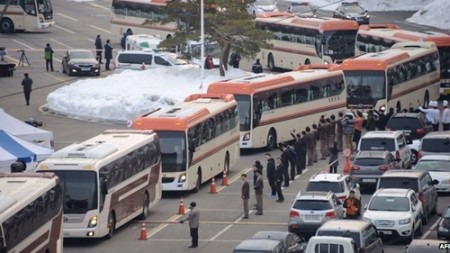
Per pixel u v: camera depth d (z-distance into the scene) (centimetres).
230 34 11006
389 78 10169
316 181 6650
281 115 9144
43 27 15562
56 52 14062
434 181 6994
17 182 5556
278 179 7319
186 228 6656
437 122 9625
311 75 9588
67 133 9544
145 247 6178
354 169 7500
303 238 6169
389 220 6131
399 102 10431
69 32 15750
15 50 14162
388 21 16288
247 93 8812
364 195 7431
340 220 5684
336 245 5188
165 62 12312
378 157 7506
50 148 7162
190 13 10988
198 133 7662
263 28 13012
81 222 6166
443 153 8006
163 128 7475
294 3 17175
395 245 6166
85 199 6178
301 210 6175
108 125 9975
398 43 11294
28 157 6544
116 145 6675
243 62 13450
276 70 13012
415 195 6431
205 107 8006
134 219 6881
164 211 7112
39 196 5400
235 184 7938
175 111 7750
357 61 10206
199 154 7681
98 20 16975
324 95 9719
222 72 11106
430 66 11156
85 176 6194
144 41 13125
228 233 6488
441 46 11500
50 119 10256
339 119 9119
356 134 8975
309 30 12381
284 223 6712
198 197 7519
